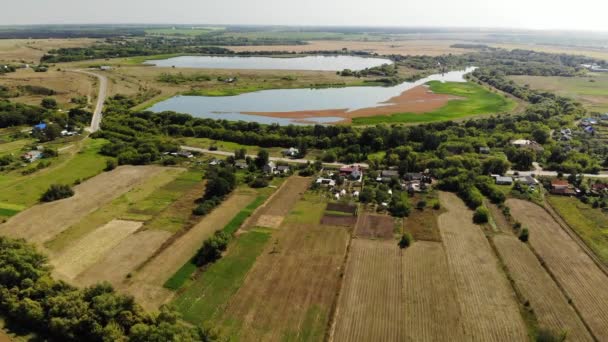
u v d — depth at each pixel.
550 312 64.06
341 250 80.94
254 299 66.25
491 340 58.31
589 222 92.19
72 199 102.19
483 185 107.56
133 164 127.50
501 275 73.12
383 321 61.81
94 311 56.16
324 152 139.12
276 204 101.38
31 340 56.62
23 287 61.50
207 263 76.12
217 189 104.19
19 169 120.38
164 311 57.47
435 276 72.75
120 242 82.94
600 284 71.19
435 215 95.62
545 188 110.88
